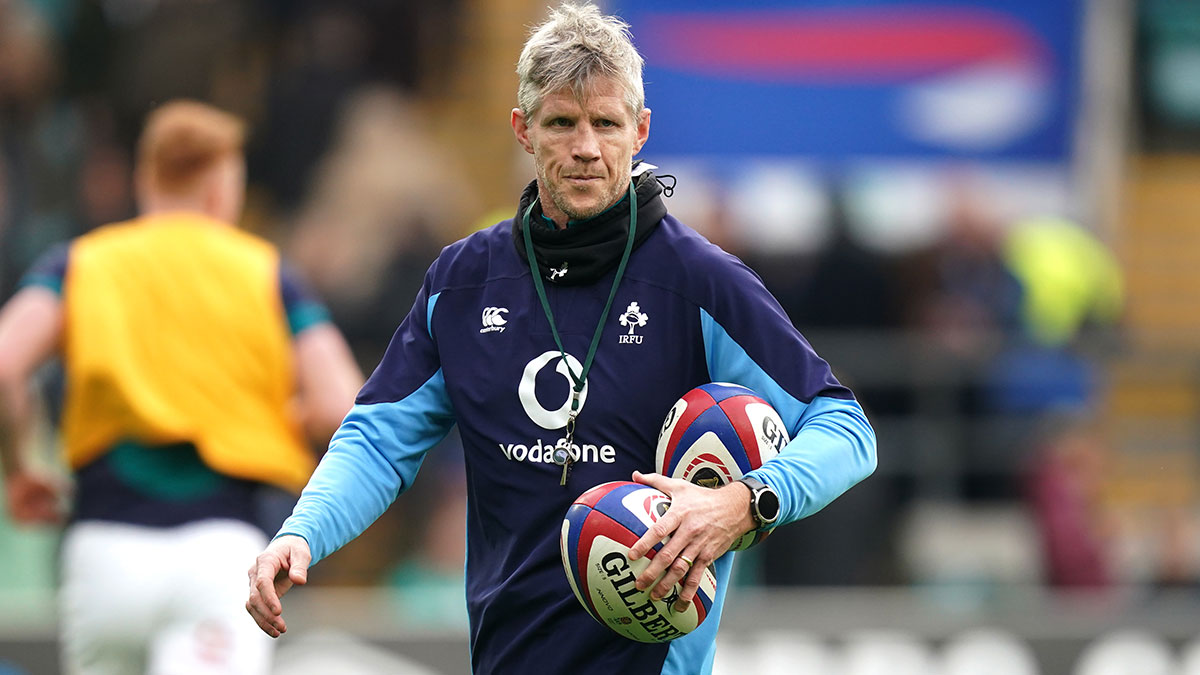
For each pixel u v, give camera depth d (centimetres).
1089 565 3212
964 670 2781
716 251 1324
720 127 4281
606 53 1257
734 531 1181
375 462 1338
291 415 2017
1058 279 3647
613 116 1262
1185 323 4478
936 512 3306
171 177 2022
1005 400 3341
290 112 4050
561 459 1302
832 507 3173
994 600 3178
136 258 1969
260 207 4022
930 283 3597
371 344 3541
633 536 1204
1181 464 3497
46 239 3728
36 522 2102
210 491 1927
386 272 3681
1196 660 2784
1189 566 3334
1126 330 3909
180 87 4022
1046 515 3238
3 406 1944
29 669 2636
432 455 3175
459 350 1348
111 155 3938
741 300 1299
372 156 4003
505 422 1322
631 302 1312
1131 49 4422
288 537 1233
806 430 1254
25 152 3859
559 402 1308
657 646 1298
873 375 3356
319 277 3709
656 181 1346
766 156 4281
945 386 3347
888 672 2778
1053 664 2778
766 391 1288
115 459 1908
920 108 4297
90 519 1917
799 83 4284
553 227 1324
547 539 1305
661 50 4275
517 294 1339
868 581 3167
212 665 1892
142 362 1922
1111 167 4353
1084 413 3391
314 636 2702
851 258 3591
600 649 1298
